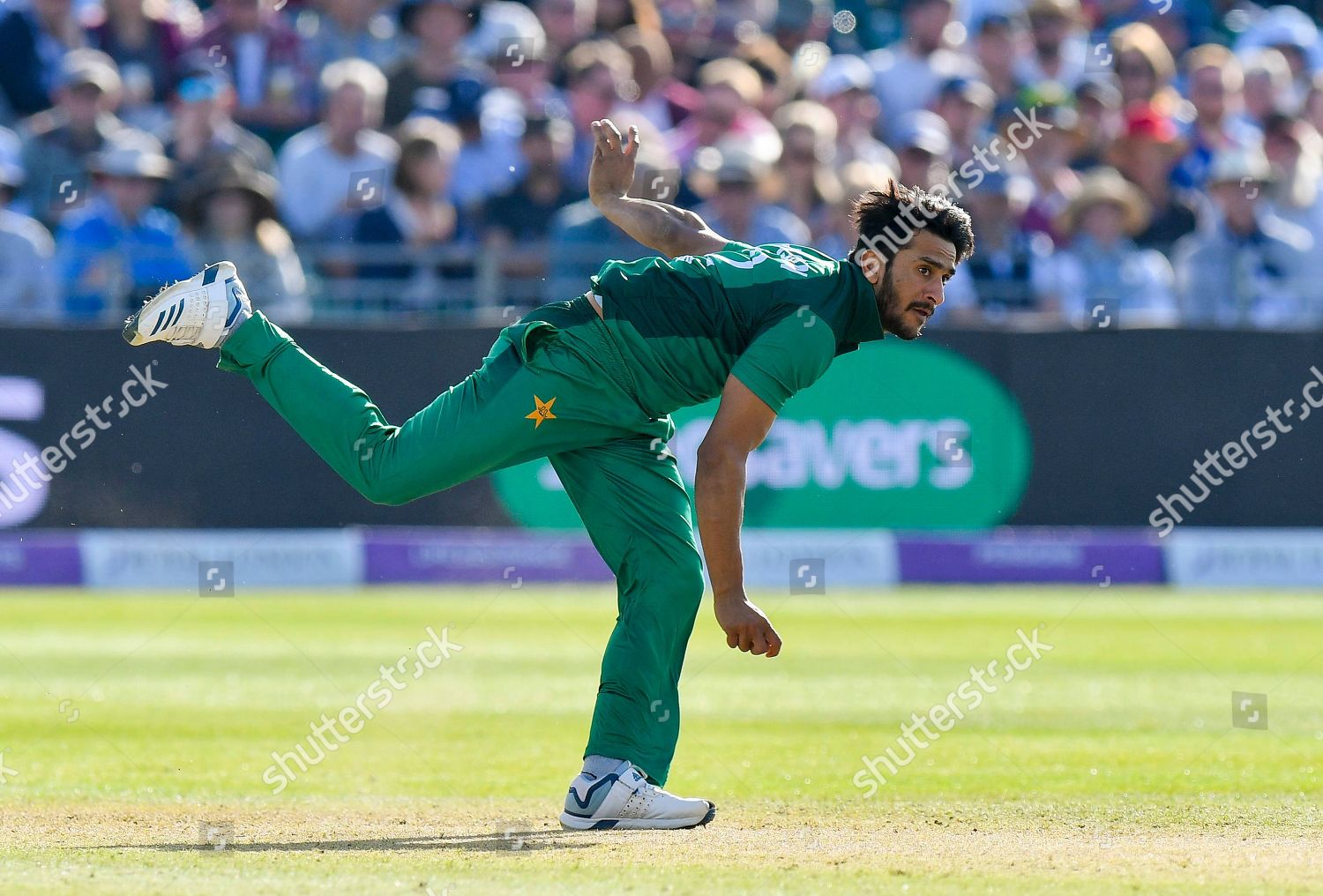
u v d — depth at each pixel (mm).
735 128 41281
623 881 11312
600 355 13969
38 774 17266
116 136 39906
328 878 11352
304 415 14391
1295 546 37500
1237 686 24781
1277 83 46750
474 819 14859
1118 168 41812
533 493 36875
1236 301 39062
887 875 11633
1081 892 11008
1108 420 37344
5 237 35250
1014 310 38625
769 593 36875
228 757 18609
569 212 37969
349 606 33781
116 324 34844
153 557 35125
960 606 34938
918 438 37281
